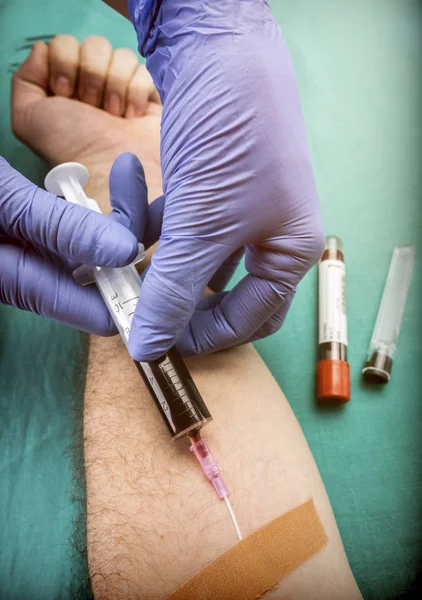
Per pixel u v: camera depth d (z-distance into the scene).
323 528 0.34
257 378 0.37
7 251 0.35
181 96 0.33
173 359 0.33
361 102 0.46
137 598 0.33
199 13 0.32
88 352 0.39
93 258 0.34
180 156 0.33
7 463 0.37
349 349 0.41
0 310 0.40
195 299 0.33
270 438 0.35
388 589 0.37
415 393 0.40
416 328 0.41
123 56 0.43
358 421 0.39
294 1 0.47
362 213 0.43
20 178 0.34
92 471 0.34
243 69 0.32
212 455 0.34
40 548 0.35
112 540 0.33
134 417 0.35
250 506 0.34
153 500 0.34
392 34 0.47
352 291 0.42
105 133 0.42
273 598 0.32
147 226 0.38
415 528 0.38
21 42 0.45
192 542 0.33
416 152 0.44
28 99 0.43
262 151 0.32
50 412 0.38
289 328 0.41
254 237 0.33
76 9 0.45
